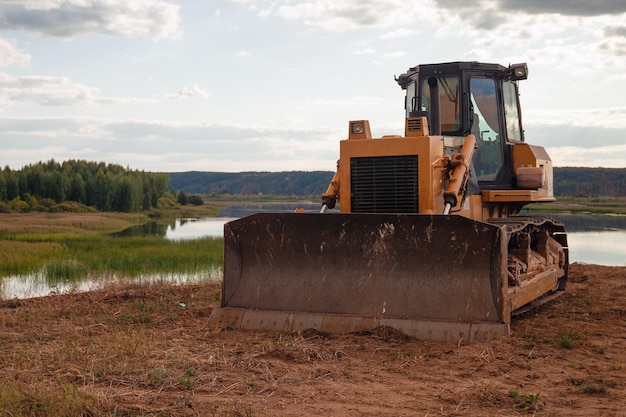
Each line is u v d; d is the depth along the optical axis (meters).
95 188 84.62
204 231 45.44
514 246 10.38
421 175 9.11
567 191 139.25
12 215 65.50
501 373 6.80
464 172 9.38
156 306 10.95
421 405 5.73
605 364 7.23
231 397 5.91
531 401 5.75
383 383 6.45
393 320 8.31
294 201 172.88
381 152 9.35
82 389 6.02
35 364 7.04
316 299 8.84
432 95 10.33
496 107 10.91
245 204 143.50
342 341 8.08
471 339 7.95
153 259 21.36
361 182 9.48
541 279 10.64
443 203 9.35
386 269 8.66
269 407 5.62
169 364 6.96
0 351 7.71
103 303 11.49
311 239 8.96
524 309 9.93
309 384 6.37
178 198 120.69
